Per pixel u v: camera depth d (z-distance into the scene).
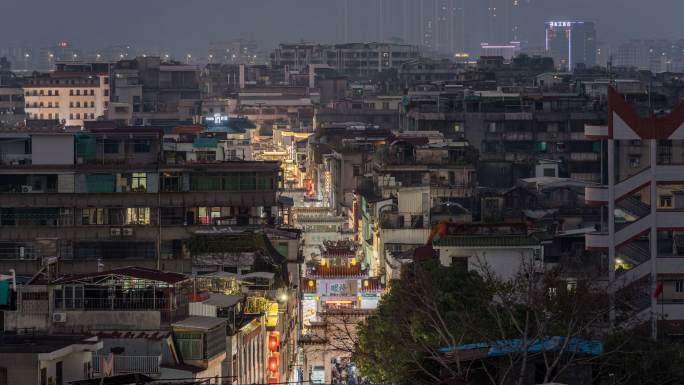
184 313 117.50
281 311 147.12
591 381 95.12
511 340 98.25
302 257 184.38
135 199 182.62
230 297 125.25
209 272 151.62
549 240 153.50
